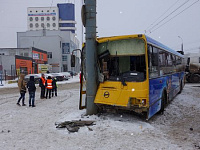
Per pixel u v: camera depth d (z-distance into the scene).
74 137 5.65
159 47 8.37
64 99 12.79
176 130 6.42
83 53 8.45
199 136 5.82
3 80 36.22
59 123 6.92
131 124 6.66
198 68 22.80
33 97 10.52
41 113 8.77
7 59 38.84
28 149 4.90
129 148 4.88
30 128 6.57
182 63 15.71
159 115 8.33
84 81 8.83
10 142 5.37
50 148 4.95
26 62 43.62
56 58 65.00
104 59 7.47
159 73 8.12
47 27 98.94
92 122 6.77
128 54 7.02
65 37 69.69
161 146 4.98
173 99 12.06
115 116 7.61
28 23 100.00
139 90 6.59
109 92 7.18
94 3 7.77
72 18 100.62
